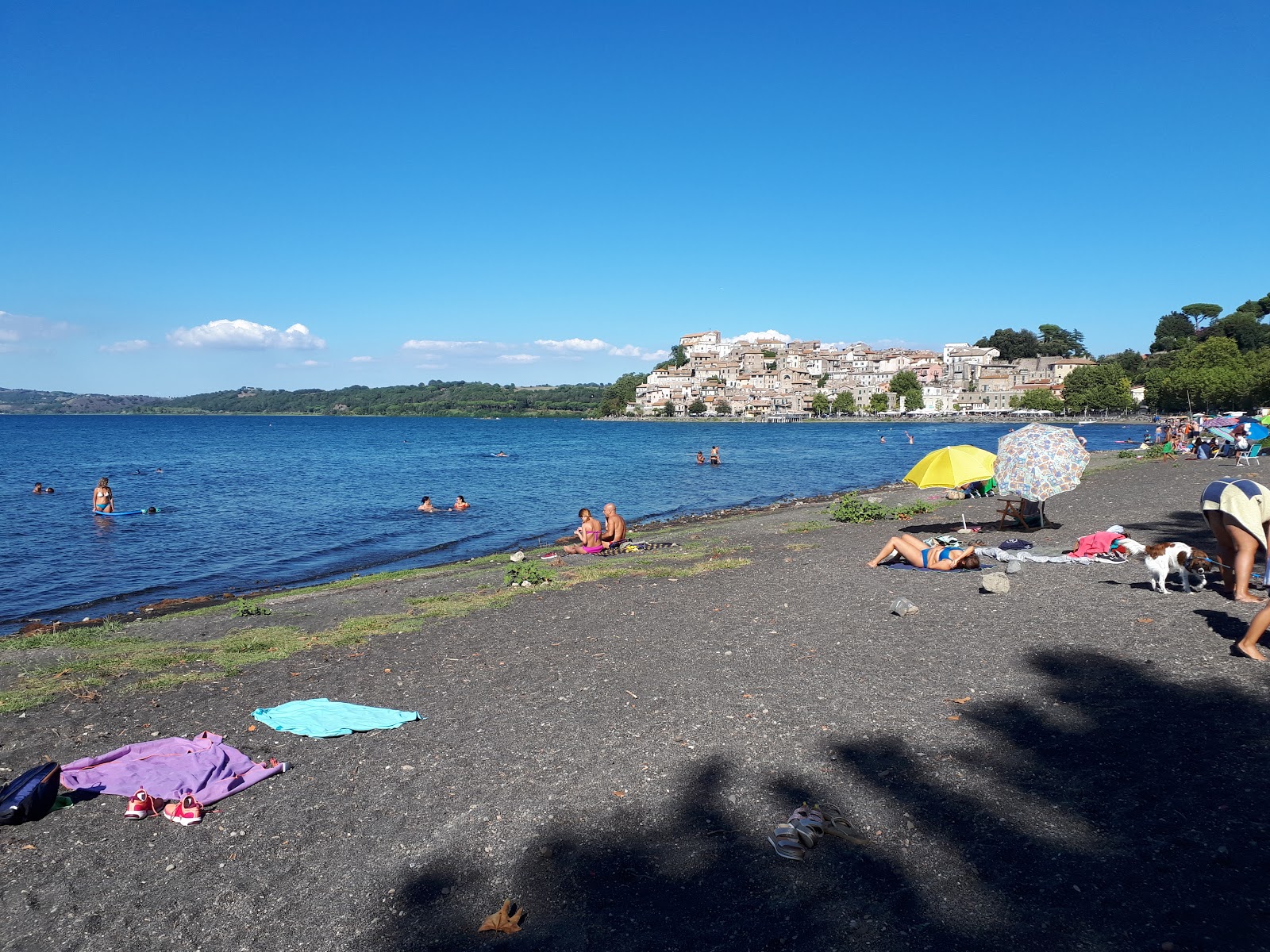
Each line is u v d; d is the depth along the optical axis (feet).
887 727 25.18
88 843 20.52
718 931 15.83
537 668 33.47
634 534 85.81
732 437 431.02
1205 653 29.50
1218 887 15.89
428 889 18.02
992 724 24.90
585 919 16.49
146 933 16.93
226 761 24.54
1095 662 29.63
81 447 342.23
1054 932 15.02
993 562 50.39
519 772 23.54
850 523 81.51
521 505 123.44
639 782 22.53
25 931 17.07
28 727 28.99
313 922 17.04
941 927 15.43
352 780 23.57
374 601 51.65
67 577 70.54
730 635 36.94
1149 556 38.75
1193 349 478.18
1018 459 60.75
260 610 49.24
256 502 128.88
